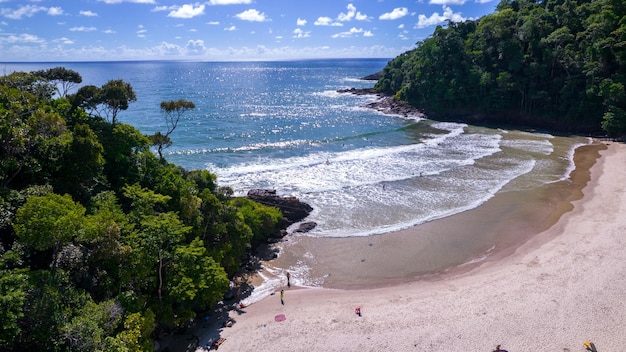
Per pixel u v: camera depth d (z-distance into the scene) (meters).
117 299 20.31
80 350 16.77
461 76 94.06
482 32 95.69
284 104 120.44
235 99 132.38
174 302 23.50
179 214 28.11
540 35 87.25
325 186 46.94
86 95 34.44
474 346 21.39
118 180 29.77
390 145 67.19
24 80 31.45
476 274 28.70
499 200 42.09
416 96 105.31
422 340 21.97
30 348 16.64
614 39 71.88
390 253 32.38
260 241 34.22
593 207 38.50
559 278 26.94
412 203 41.97
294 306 25.67
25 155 23.62
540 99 83.75
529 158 57.78
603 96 73.00
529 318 23.23
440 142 69.12
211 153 60.41
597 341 21.30
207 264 24.03
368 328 23.11
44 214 18.06
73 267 20.11
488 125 86.88
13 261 18.42
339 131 79.38
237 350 21.48
